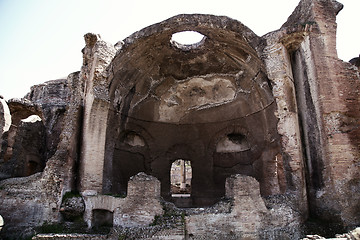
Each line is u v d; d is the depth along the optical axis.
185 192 22.03
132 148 16.28
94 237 9.77
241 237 9.82
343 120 11.16
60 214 11.30
